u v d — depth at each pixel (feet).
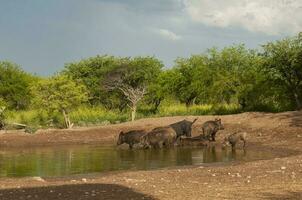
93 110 164.25
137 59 185.37
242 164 65.87
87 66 193.88
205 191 42.50
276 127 110.11
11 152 94.43
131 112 171.22
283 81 138.82
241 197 39.27
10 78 192.13
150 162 76.69
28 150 98.07
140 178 53.01
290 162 62.64
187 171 58.39
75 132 123.24
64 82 141.49
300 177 49.14
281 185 44.52
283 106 144.66
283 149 90.02
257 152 87.51
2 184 51.11
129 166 72.28
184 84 175.63
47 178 59.06
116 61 190.08
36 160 80.89
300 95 139.23
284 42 136.87
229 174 53.67
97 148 100.32
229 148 95.30
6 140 114.11
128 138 99.50
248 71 148.97
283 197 38.93
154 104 186.39
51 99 139.95
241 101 149.07
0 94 190.19
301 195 39.68
